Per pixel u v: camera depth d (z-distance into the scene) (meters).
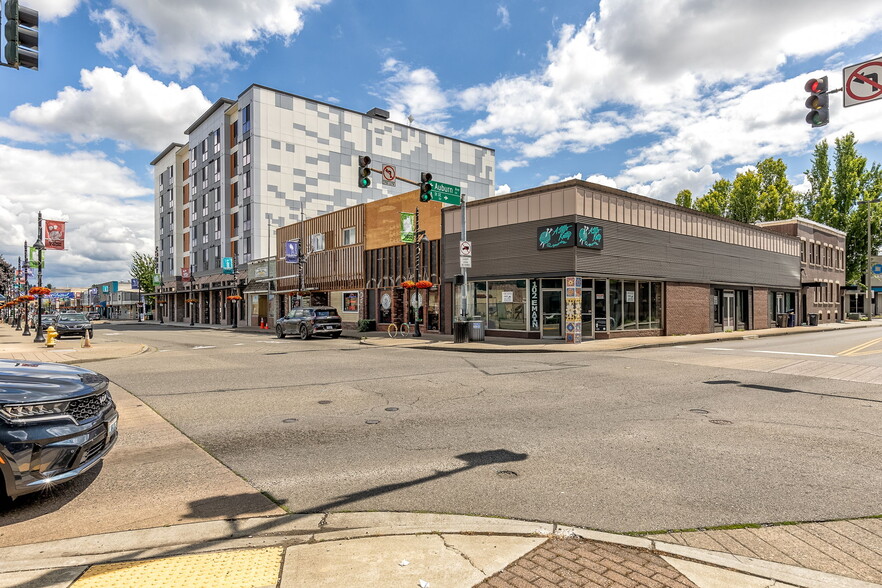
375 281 28.61
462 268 19.30
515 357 15.01
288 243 33.69
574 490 4.33
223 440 5.96
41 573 2.92
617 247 20.06
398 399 8.37
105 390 4.59
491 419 6.96
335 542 3.30
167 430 6.42
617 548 3.23
